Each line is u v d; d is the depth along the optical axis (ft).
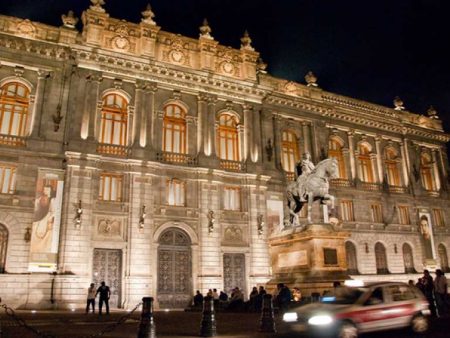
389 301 43.34
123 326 57.16
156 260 108.37
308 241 75.36
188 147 122.21
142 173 111.14
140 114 116.37
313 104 148.15
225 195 124.06
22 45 108.27
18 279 94.68
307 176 84.07
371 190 153.79
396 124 167.12
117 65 116.37
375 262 146.41
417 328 44.52
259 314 73.05
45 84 109.40
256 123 134.21
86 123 109.09
